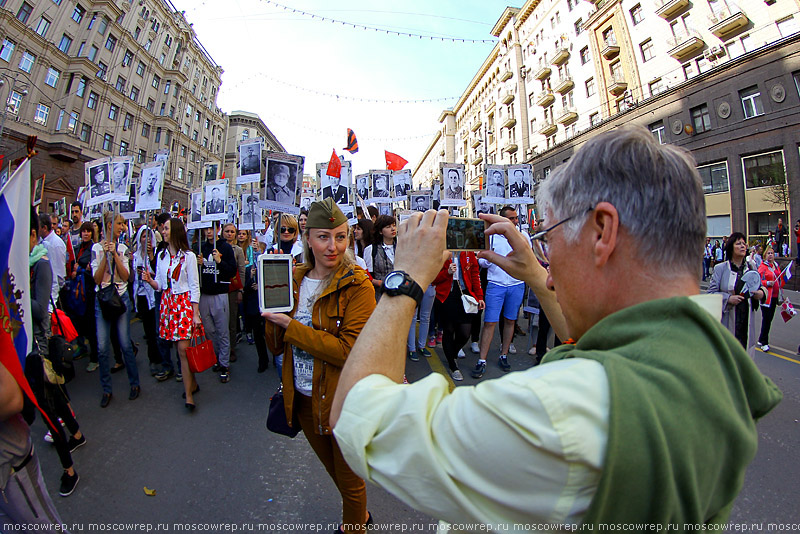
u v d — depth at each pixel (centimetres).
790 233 1570
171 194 3522
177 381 427
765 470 267
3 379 130
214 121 4494
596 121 2550
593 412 50
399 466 59
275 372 463
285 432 204
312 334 183
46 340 244
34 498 153
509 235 111
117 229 482
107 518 218
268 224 936
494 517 55
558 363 61
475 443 54
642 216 65
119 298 369
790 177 1582
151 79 3328
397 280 79
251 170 516
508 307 473
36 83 2331
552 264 78
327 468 200
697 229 66
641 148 68
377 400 64
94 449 286
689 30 1991
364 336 75
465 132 5006
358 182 837
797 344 622
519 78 3441
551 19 3017
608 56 2439
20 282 150
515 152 3519
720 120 1803
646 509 47
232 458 279
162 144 3425
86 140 2694
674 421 49
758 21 1728
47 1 2380
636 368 53
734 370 58
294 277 218
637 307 61
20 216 153
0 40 2141
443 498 56
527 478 51
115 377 437
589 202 70
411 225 87
